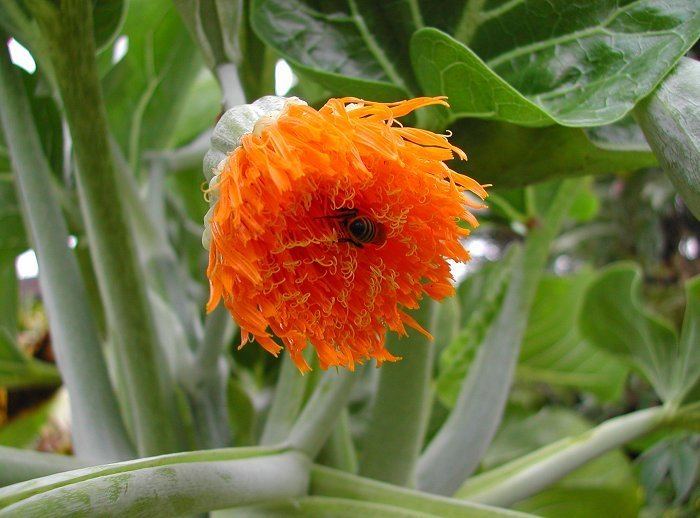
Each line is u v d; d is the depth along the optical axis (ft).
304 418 0.56
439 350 0.98
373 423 0.60
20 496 0.30
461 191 0.39
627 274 0.86
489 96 0.44
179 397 0.65
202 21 0.52
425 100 0.37
